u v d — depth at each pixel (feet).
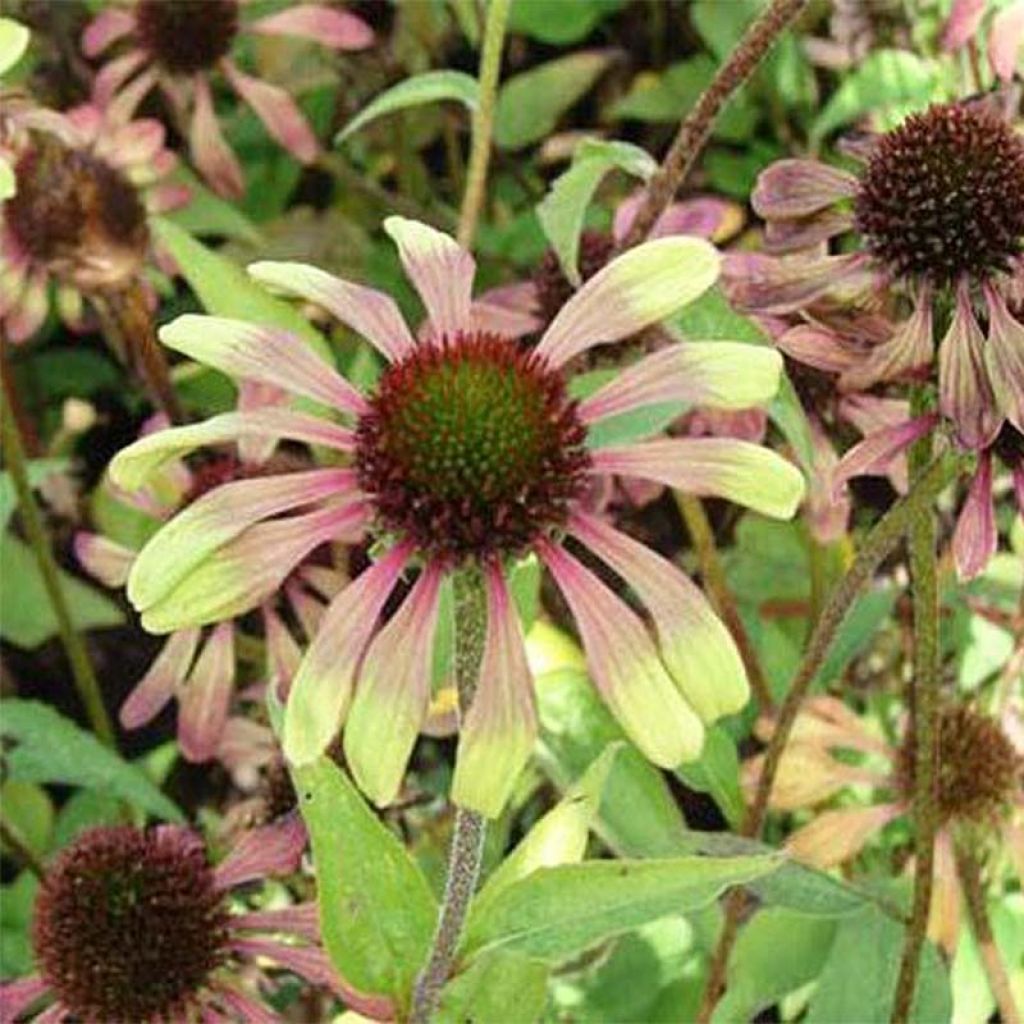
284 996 1.46
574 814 1.04
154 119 2.02
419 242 1.01
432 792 1.60
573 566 0.90
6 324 1.70
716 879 0.95
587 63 2.04
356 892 1.01
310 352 0.96
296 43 2.03
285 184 2.11
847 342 1.13
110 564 1.60
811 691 1.51
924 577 1.15
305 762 0.85
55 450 1.92
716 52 1.95
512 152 2.18
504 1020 1.06
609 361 1.47
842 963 1.32
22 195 1.68
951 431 1.06
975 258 1.14
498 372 0.92
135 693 1.50
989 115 1.18
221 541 0.88
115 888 1.31
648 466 0.90
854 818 1.44
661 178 1.30
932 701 1.19
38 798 1.68
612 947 1.47
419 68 2.08
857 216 1.17
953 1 1.45
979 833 1.46
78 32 2.05
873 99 1.67
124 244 1.68
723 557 1.74
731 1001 1.36
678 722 0.85
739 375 0.90
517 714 0.85
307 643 1.55
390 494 0.90
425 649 0.87
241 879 1.33
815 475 1.39
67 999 1.32
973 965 1.46
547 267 1.59
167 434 0.90
